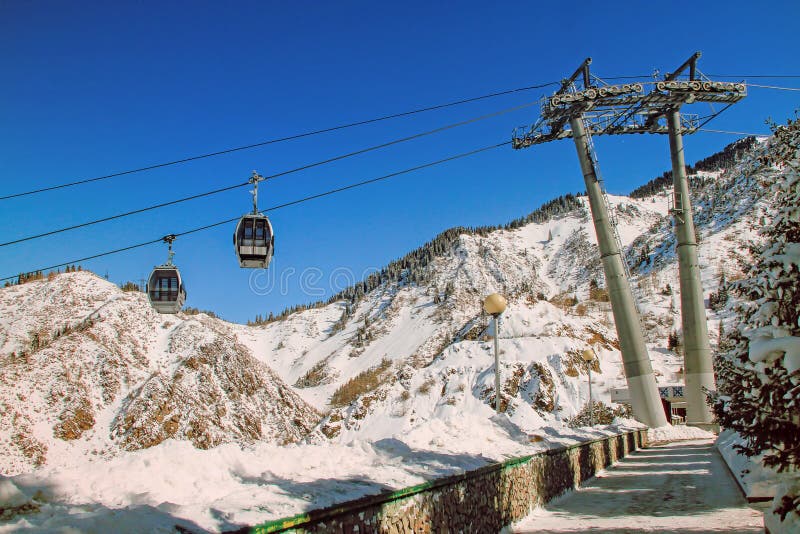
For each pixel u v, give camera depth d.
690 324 51.16
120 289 197.62
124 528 4.78
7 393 100.75
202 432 106.88
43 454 91.12
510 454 14.12
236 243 21.39
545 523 13.52
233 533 5.16
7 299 181.00
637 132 52.91
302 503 6.38
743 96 48.31
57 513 5.31
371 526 7.44
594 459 24.61
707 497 16.92
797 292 8.07
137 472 7.98
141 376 122.50
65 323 169.12
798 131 9.61
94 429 102.44
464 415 17.94
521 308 137.00
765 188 9.74
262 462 9.76
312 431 107.44
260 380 137.00
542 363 103.00
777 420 8.01
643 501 16.72
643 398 48.69
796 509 7.39
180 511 5.58
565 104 47.19
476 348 118.38
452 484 10.05
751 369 8.45
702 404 50.59
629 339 49.00
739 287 9.22
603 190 49.34
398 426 99.06
